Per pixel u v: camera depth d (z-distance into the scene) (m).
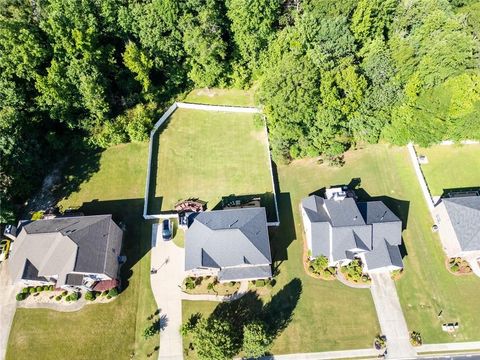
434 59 60.16
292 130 62.19
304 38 63.81
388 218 55.53
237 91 74.25
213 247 51.78
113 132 63.75
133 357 48.25
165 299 52.22
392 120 64.62
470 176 63.72
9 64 54.75
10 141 54.34
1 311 50.69
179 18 64.06
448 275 54.81
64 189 61.31
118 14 61.66
